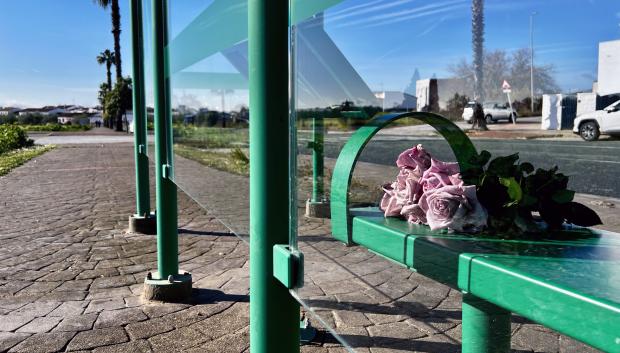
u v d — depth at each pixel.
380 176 1.89
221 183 2.18
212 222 5.64
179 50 2.91
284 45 1.18
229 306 3.10
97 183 9.33
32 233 5.17
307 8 1.21
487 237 1.17
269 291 1.27
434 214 1.24
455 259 1.02
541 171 1.26
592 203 1.99
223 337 2.66
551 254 0.98
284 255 1.17
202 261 4.12
